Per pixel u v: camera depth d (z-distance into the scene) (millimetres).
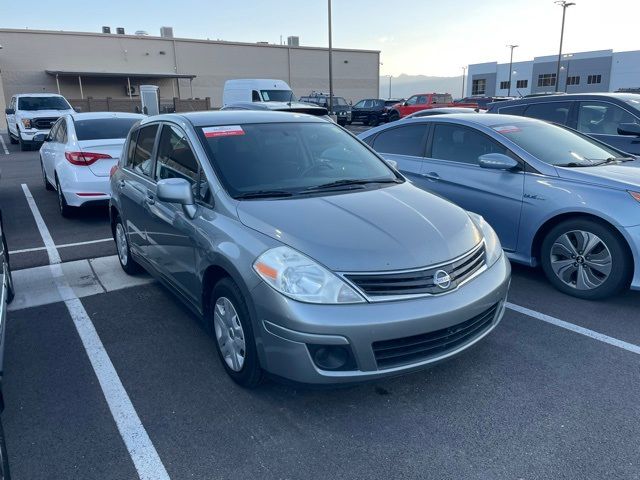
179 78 42750
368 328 2721
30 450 2768
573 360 3604
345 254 2852
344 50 50500
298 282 2777
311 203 3383
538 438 2811
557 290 4832
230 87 23188
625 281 4391
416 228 3137
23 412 3102
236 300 3104
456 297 2955
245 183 3572
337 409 3092
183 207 3609
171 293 4500
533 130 5500
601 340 3881
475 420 2971
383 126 6578
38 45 36938
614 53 57250
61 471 2617
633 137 6961
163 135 4375
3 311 2805
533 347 3789
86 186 7391
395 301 2812
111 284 5184
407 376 3434
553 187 4688
